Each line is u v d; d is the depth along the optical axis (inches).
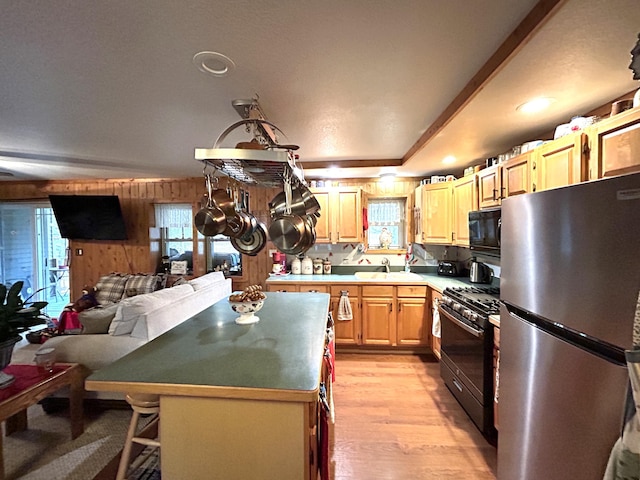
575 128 66.7
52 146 112.3
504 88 63.4
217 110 78.6
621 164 53.5
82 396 87.4
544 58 52.1
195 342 61.4
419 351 147.1
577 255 40.6
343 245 169.9
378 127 92.9
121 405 99.5
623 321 34.5
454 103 73.3
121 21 44.8
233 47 51.8
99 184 185.0
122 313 95.0
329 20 45.0
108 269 186.5
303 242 74.5
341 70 59.4
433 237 142.9
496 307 87.0
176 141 105.4
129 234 184.5
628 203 33.7
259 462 44.7
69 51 52.6
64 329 145.7
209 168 137.0
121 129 93.3
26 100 72.3
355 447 81.2
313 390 42.6
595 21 42.8
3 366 71.2
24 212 195.6
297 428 43.9
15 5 41.1
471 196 116.5
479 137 95.9
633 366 30.2
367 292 144.4
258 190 175.2
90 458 77.2
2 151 119.4
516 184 85.0
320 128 93.0
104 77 61.7
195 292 124.0
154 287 165.5
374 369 129.3
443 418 94.0
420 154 115.1
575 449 41.3
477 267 130.3
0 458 66.8
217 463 45.3
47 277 199.0
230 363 51.4
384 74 61.1
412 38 49.6
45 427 90.0
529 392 51.1
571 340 43.4
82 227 179.5
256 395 42.9
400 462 76.0
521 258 52.9
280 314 82.4
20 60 55.2
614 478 32.2
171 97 70.9
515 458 55.2
